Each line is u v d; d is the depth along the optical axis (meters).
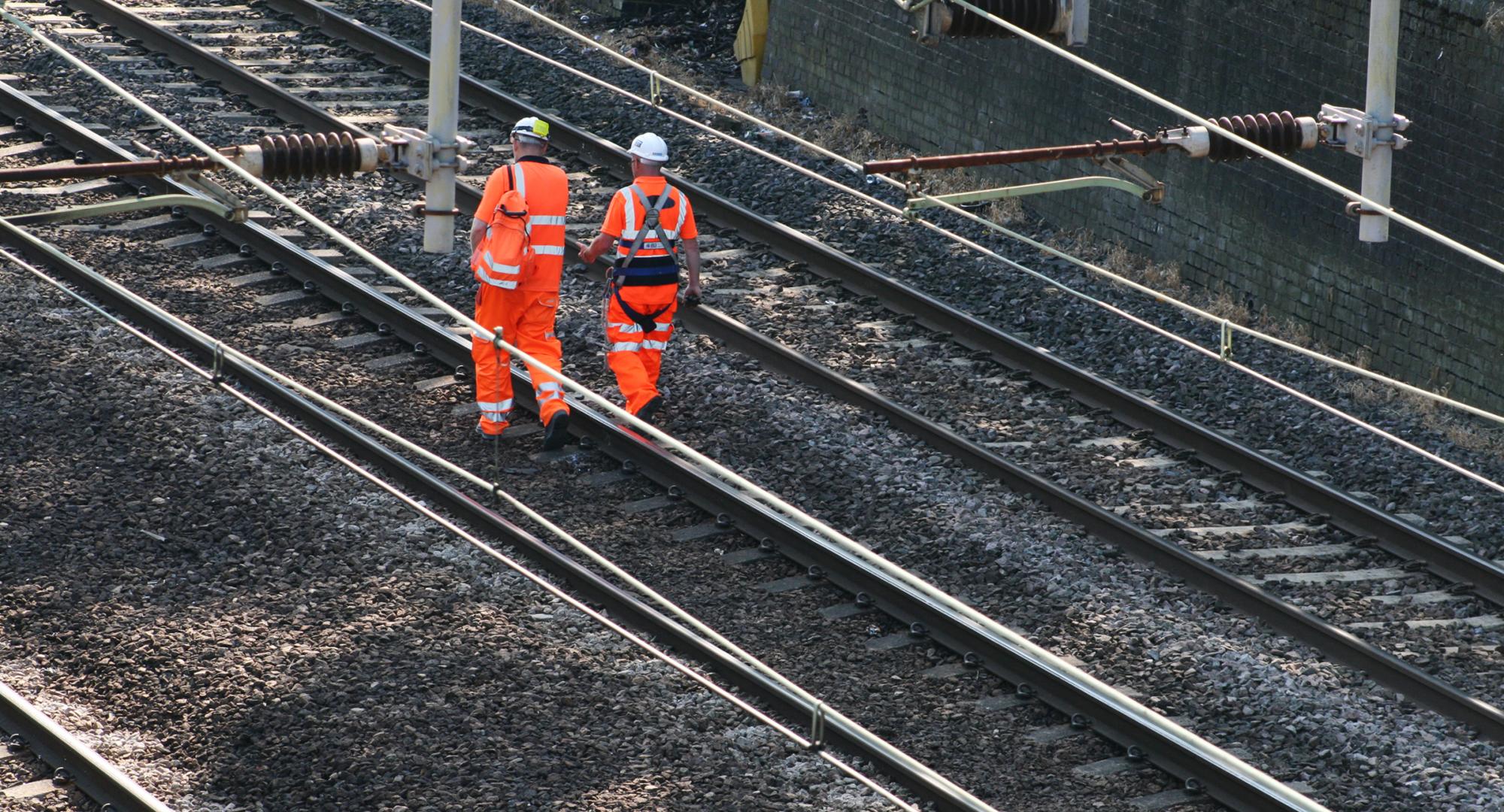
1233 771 32.72
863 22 69.94
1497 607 40.56
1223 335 42.69
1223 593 39.94
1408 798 33.34
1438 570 41.69
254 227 51.50
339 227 54.31
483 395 43.62
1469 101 49.88
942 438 45.22
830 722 33.75
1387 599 40.50
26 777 30.69
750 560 40.25
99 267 49.91
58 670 33.94
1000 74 64.69
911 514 42.16
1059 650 37.28
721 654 35.16
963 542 41.06
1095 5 61.53
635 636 36.25
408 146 38.41
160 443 41.81
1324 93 53.53
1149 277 59.00
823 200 59.88
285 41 68.50
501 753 32.28
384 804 30.67
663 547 40.50
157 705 33.09
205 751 31.89
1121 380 50.41
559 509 41.56
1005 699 35.84
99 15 67.69
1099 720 34.97
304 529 38.88
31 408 42.72
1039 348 50.47
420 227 54.94
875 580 38.50
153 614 35.72
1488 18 48.78
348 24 68.75
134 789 29.73
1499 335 49.41
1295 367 53.00
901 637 37.75
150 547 38.03
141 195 54.34
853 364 49.47
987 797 32.72
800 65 73.38
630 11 79.38
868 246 57.06
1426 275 51.44
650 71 51.72
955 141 67.00
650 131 64.31
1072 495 42.62
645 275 44.03
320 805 30.64
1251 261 57.00
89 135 56.50
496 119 64.19
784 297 53.19
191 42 66.62
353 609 36.28
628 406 44.50
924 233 58.34
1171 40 58.75
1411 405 51.62
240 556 38.00
